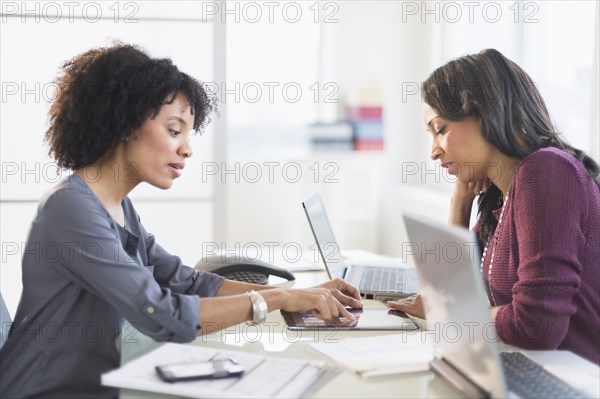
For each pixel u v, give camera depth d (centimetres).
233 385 125
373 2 498
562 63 345
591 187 158
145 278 154
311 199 223
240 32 495
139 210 306
